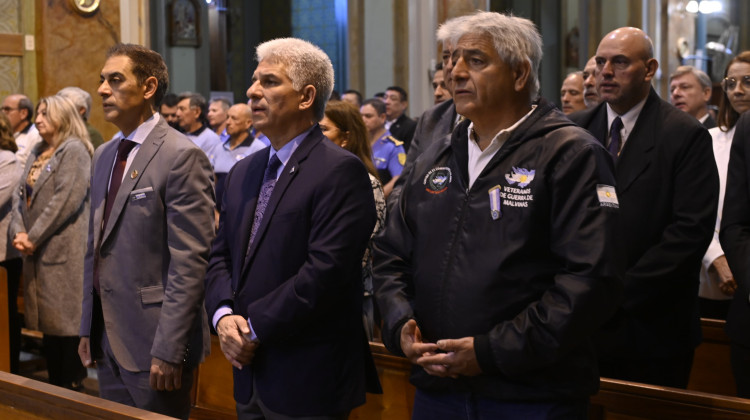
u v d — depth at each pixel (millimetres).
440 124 3277
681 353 2748
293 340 2201
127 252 2645
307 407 2188
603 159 1878
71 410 2117
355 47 9438
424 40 9117
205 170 2693
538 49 1996
